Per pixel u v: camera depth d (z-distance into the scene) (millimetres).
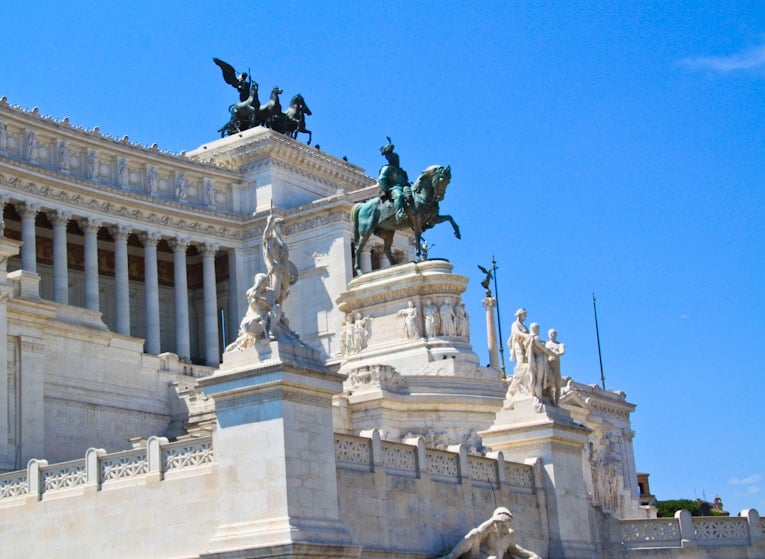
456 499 44906
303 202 122000
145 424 71125
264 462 37031
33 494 43344
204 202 116812
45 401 64938
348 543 37531
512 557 44312
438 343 77125
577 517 50719
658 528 53688
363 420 66625
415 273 78812
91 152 107188
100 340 69875
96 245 105812
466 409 68375
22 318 62719
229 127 126500
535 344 51812
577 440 51656
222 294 120375
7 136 100812
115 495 41219
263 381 37281
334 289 113000
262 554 35812
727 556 54062
